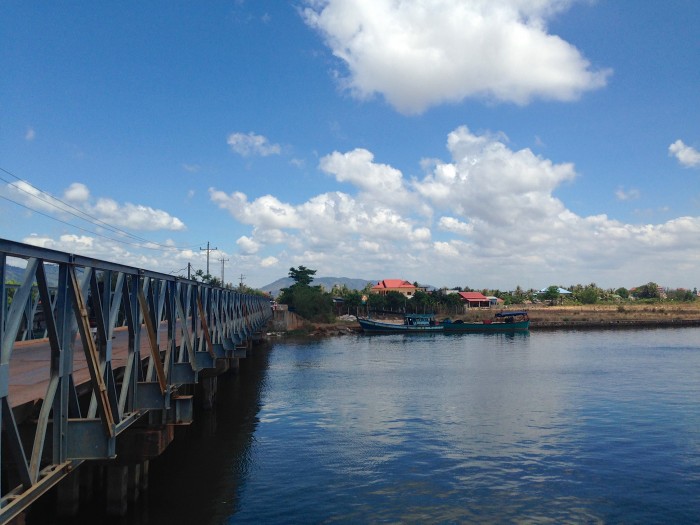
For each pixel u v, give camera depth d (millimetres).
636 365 57938
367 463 24625
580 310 164750
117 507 16750
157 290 16688
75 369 17703
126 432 16172
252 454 25922
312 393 42250
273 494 20734
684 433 29547
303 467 24016
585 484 22031
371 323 113812
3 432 12203
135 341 14617
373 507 19641
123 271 13359
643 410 35188
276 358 67375
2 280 8336
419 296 158625
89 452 11016
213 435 29531
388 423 32219
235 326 38719
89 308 31812
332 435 29469
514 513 19234
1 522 8336
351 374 52562
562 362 61125
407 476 22922
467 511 19375
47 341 29141
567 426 31250
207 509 19219
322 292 143875
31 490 9211
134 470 18391
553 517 18953
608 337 101188
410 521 18531
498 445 27500
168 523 17938
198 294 23203
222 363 36812
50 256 9758
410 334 111438
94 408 11859
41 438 9766
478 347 81562
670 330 121062
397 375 51656
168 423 17625
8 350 8594
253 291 130375
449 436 29234
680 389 42844
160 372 15672
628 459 25172
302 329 113438
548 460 25047
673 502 20250
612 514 19219
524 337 102562
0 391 8406
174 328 17969
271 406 37219
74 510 16578
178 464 24500
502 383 46562
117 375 19328
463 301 177750
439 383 46875
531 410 35594
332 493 20938
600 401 38219
